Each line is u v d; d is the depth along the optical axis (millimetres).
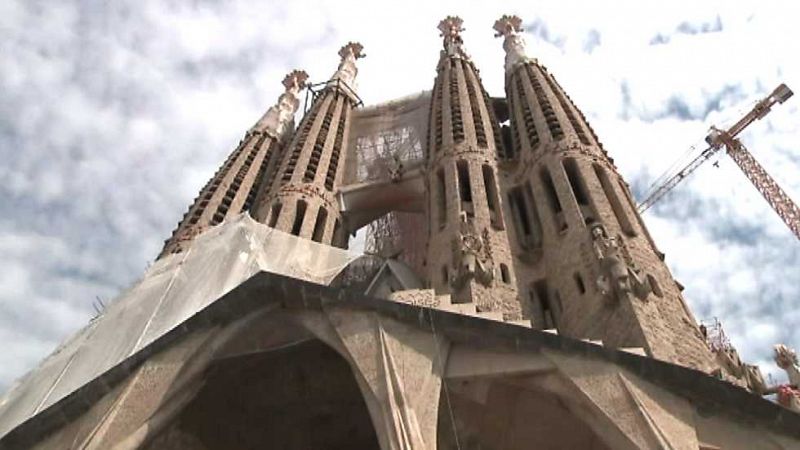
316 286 22625
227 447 24906
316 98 77500
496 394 21188
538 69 63844
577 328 33281
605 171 44625
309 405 25281
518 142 53875
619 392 18766
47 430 21422
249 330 22922
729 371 29078
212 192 55688
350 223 58281
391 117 72188
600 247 34438
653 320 29859
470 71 69562
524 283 39250
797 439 17719
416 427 17984
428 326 21094
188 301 32031
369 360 20250
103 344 31625
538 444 21984
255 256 37750
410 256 57344
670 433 17688
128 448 20094
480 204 44750
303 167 57281
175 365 21859
